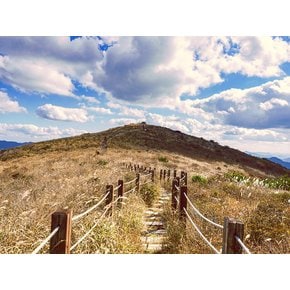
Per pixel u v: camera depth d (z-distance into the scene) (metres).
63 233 3.78
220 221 7.59
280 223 7.52
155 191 13.46
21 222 5.77
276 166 71.12
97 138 69.06
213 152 71.38
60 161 34.41
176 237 6.86
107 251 5.63
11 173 26.28
